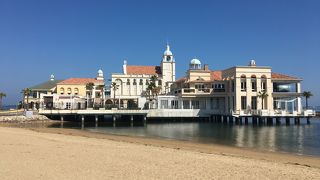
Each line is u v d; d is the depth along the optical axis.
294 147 39.19
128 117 88.56
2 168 19.84
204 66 105.50
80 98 106.31
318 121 101.50
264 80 86.81
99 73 139.12
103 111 81.44
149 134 56.16
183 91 92.88
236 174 19.38
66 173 18.86
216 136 52.66
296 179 18.58
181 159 24.14
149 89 107.94
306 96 118.06
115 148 30.05
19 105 141.75
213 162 23.12
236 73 85.25
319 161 27.80
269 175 19.34
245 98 86.38
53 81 140.25
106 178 17.92
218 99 94.94
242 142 44.09
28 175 18.22
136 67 132.00
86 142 35.28
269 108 86.25
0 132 45.53
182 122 89.56
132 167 20.84
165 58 129.62
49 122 85.94
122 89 125.06
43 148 28.84
